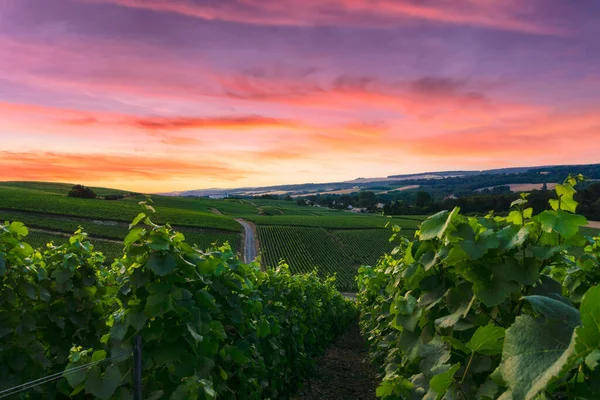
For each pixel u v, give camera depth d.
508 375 1.31
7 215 69.44
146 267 3.38
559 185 2.47
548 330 1.34
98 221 73.12
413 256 3.26
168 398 3.40
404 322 3.18
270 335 6.34
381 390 2.88
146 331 3.27
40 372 4.23
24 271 4.44
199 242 67.94
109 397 3.00
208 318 3.85
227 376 4.42
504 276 2.28
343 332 19.31
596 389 1.35
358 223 93.56
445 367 2.43
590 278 2.62
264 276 7.66
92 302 5.14
